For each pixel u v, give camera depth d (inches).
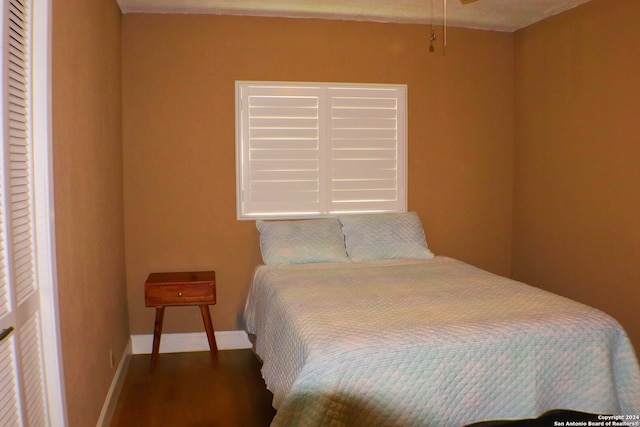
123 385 126.0
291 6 141.4
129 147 144.9
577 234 141.5
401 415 75.6
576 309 92.0
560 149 147.1
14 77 63.8
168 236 148.3
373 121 158.1
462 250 167.2
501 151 168.6
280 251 139.9
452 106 163.8
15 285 62.5
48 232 71.1
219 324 152.5
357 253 144.6
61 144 77.2
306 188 155.0
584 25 137.2
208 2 137.2
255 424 104.9
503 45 166.7
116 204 130.2
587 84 136.4
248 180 151.8
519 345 81.7
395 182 161.2
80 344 86.4
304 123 153.6
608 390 84.1
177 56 146.0
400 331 81.5
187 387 124.5
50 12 70.2
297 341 84.8
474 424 87.2
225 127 149.6
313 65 153.5
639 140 121.2
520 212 166.1
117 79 135.0
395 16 151.6
